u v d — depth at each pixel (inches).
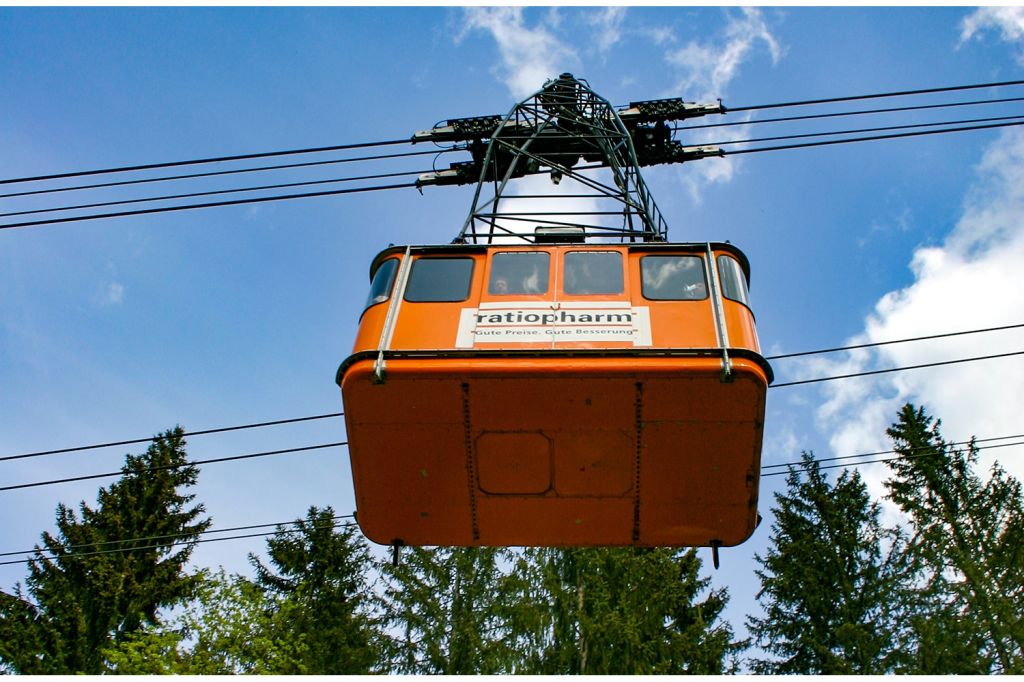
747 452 423.5
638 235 546.6
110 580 1106.7
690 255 462.6
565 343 422.6
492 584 1019.3
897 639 968.9
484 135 713.6
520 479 444.5
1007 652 922.1
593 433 424.2
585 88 706.2
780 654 1047.0
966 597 962.1
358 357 425.4
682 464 431.2
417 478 450.0
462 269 464.8
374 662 988.6
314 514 1211.2
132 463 1269.7
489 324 434.9
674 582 969.5
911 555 1036.5
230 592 933.8
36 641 1011.3
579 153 698.8
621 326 429.1
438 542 482.0
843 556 1076.5
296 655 971.3
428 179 723.4
